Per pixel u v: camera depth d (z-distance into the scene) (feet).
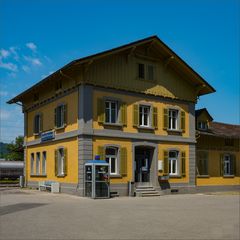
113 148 88.74
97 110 86.43
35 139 109.09
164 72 99.45
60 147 93.25
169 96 99.40
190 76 102.63
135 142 91.86
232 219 49.01
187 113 103.30
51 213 53.57
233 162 118.32
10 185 131.23
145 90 94.94
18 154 240.32
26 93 110.11
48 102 101.35
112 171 88.58
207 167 111.04
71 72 88.33
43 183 98.99
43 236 36.17
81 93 85.05
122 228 41.16
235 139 120.16
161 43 95.66
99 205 65.77
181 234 37.78
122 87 90.79
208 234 37.91
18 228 40.65
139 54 94.63
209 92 104.99
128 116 91.40
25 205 63.82
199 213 55.36
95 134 85.40
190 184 101.65
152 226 42.68
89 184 81.71
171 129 99.14
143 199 80.74
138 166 94.48
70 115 89.40
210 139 113.19
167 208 61.93
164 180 96.37
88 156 84.02
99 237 35.88
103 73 88.02
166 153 97.25
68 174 89.04
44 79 96.02
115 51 87.51
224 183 114.62
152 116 95.55
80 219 47.80
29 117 114.93
